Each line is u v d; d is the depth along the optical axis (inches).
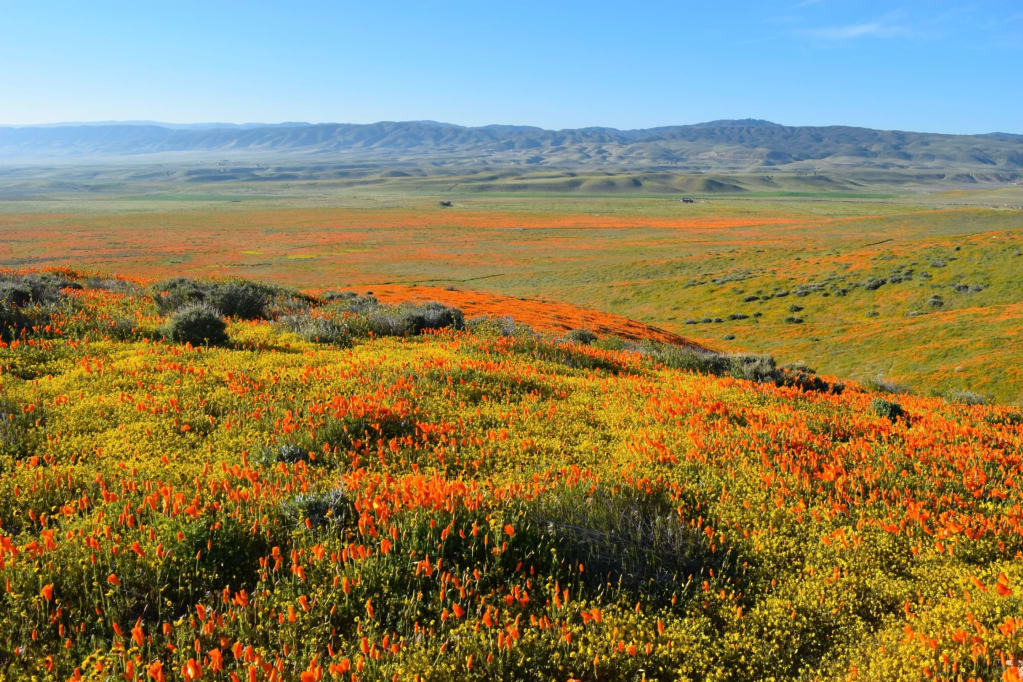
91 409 359.6
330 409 376.5
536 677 171.0
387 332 764.0
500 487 280.4
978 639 185.5
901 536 271.0
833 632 205.6
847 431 437.7
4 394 366.0
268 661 160.7
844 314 2869.1
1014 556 254.2
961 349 1868.8
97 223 7032.5
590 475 306.5
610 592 215.5
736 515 276.8
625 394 518.6
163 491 234.2
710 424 422.6
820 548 258.1
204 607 180.2
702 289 3472.0
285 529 230.5
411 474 282.5
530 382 528.1
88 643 167.3
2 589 183.9
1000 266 2992.1
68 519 227.8
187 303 815.1
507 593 205.8
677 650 184.1
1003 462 376.8
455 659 169.9
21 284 702.5
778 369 781.3
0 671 154.3
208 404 386.3
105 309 679.7
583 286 3838.6
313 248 5275.6
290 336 673.6
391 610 187.9
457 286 3848.4
